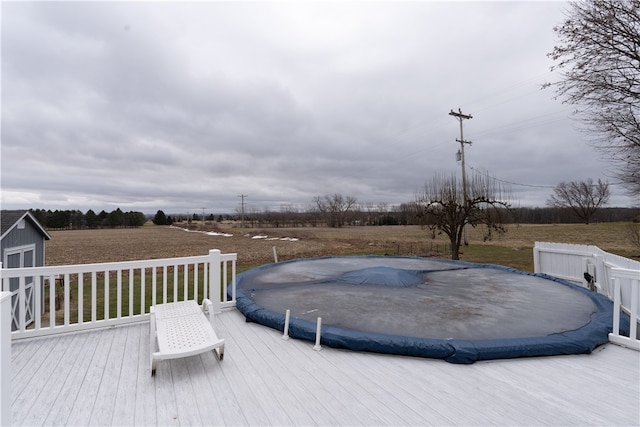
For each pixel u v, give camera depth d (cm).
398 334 325
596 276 557
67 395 218
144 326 362
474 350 270
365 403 210
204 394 222
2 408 146
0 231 638
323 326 324
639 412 197
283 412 200
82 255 1886
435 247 1850
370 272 634
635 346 296
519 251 1617
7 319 153
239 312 429
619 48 676
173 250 2108
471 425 184
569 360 276
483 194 1350
